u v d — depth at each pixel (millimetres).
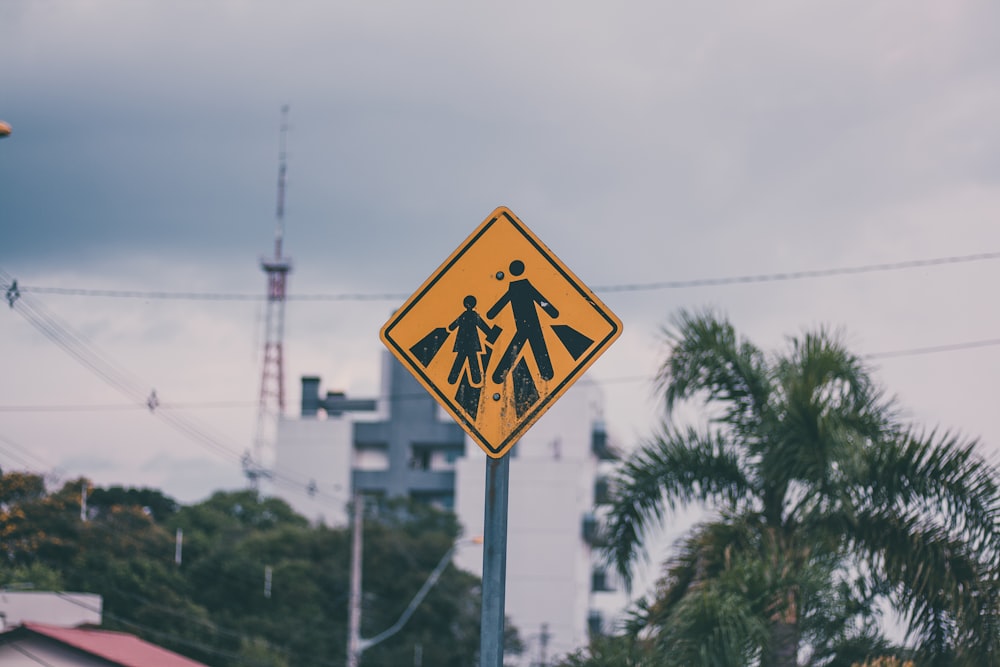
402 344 5543
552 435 84750
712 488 12914
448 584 55406
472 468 84750
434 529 68375
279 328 87062
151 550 48000
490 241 5578
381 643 52094
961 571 11797
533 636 73500
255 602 49719
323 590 52812
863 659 12133
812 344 12695
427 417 90812
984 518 11914
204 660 44969
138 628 42438
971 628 11617
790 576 11258
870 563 11984
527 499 80938
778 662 11531
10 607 31578
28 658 27719
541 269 5547
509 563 80188
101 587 43781
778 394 12477
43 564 42875
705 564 12414
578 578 80688
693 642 10734
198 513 55094
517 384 5484
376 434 90750
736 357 12961
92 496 47688
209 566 48875
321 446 90000
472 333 5527
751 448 12344
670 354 13141
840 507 12031
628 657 11438
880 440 12484
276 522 64812
